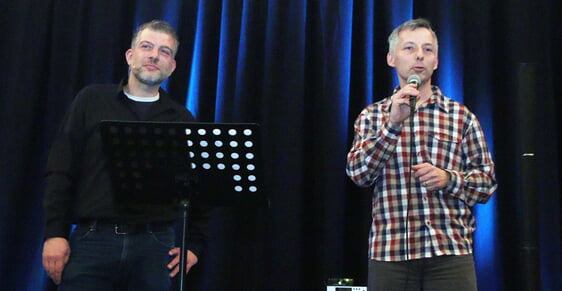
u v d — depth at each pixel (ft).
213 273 8.81
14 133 9.19
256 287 8.79
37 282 9.02
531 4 9.35
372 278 6.54
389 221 6.59
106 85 7.39
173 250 6.91
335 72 9.33
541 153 8.89
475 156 6.93
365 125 7.09
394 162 6.77
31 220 9.18
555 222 8.73
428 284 6.37
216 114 9.39
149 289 6.63
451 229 6.46
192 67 9.70
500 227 8.93
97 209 6.61
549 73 9.17
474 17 9.57
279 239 8.80
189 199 5.94
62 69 9.57
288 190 8.92
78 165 6.91
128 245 6.63
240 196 6.04
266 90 9.32
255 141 5.51
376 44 9.64
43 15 9.75
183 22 9.83
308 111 9.53
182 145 5.65
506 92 9.25
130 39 9.84
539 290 6.77
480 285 8.83
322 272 8.73
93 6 9.77
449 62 9.36
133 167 5.83
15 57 9.46
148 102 7.44
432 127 6.90
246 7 9.67
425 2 9.65
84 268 6.48
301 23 9.48
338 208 8.84
